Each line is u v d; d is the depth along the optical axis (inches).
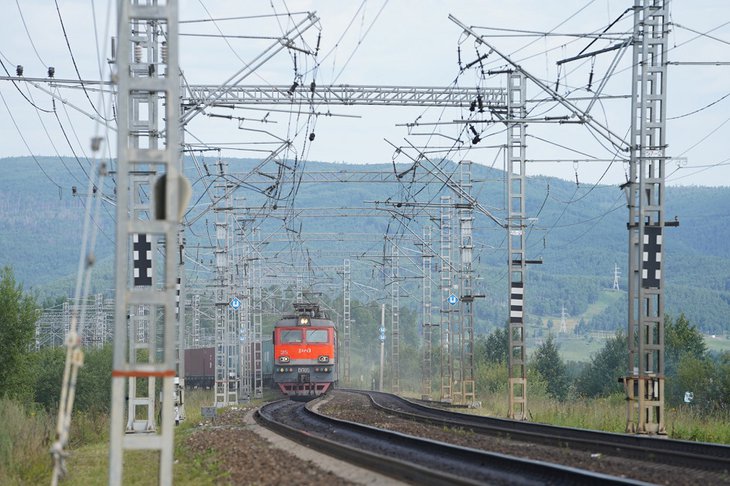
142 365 1456.7
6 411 3179.1
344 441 2923.2
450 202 6348.4
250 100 3873.0
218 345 5871.1
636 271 3216.0
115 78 1513.3
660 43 3171.8
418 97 4023.1
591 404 5378.9
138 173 2913.4
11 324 4992.6
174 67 1453.0
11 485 2199.8
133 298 1446.9
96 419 4008.4
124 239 1440.7
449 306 6643.7
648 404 3169.3
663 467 2155.5
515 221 4158.5
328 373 6658.5
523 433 3016.7
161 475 1464.1
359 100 3973.9
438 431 3366.1
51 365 6446.9
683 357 7204.7
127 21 1450.5
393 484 1769.2
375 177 4950.8
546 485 1734.7
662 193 3159.5
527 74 3646.7
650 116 3171.8
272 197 4950.8
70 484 2212.1
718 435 3088.1
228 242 6250.0
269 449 2650.1
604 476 1632.6
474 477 1891.0
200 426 3941.9
